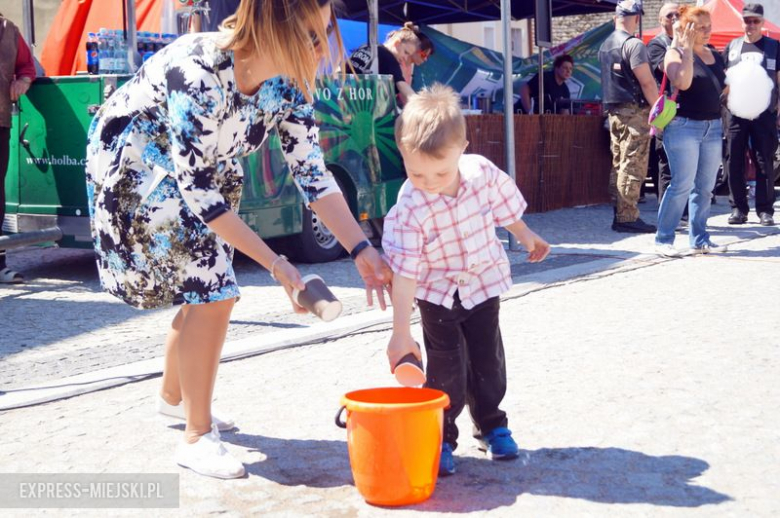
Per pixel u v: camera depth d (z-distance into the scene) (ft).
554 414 13.03
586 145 42.88
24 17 29.32
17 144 25.20
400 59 31.48
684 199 27.14
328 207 11.55
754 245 29.84
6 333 18.84
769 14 74.54
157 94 10.81
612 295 21.65
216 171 10.82
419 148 10.06
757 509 9.82
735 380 14.52
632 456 11.41
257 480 10.91
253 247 10.24
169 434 12.59
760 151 34.71
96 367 16.02
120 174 11.03
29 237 22.57
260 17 9.97
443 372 11.28
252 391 14.47
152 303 11.25
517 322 18.95
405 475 9.92
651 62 32.12
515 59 57.98
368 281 11.09
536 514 9.78
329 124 27.22
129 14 24.91
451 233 10.92
